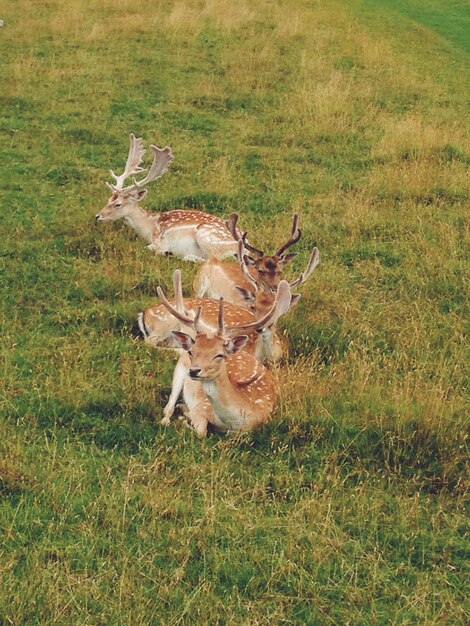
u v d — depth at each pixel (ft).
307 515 21.86
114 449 24.47
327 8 98.84
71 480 22.66
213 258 35.35
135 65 71.46
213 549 20.54
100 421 25.76
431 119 62.34
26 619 18.34
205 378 24.20
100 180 49.34
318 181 50.39
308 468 24.03
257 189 49.14
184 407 27.40
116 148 54.49
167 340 31.48
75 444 24.62
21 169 49.88
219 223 41.39
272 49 78.13
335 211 45.70
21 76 66.39
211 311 30.55
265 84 68.44
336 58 77.30
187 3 90.33
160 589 19.19
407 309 34.58
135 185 42.29
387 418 25.72
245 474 23.52
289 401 26.14
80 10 85.76
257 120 60.90
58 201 45.85
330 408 26.23
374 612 19.10
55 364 28.94
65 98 62.75
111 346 30.40
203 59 74.33
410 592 19.86
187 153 54.13
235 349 24.59
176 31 80.79
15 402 26.48
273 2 97.50
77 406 26.22
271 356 29.40
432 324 33.06
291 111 62.18
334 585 19.77
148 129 58.18
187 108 62.39
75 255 39.32
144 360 29.37
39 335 31.17
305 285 35.81
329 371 28.30
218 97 64.49
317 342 31.30
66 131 56.29
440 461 24.49
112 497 21.95
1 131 55.93
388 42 86.17
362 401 26.63
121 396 26.94
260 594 19.48
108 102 62.34
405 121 60.03
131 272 37.32
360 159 54.03
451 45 89.04
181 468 23.43
